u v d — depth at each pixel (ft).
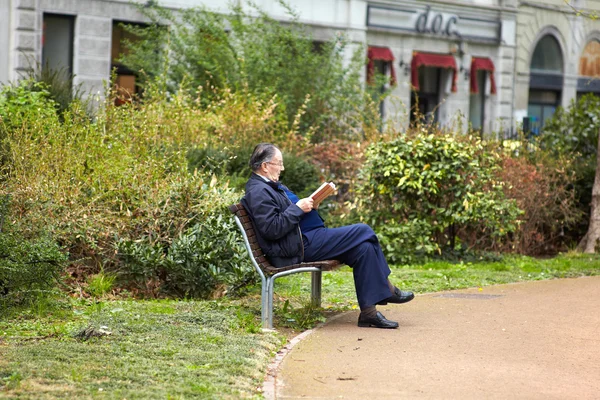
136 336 20.57
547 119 53.93
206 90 58.70
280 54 61.52
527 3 103.09
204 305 25.26
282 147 47.16
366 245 23.43
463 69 97.96
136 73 68.54
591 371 19.12
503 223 39.93
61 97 45.70
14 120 35.58
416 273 34.27
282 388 17.25
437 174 37.32
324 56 65.51
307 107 58.75
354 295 28.81
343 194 45.60
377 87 68.90
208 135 43.73
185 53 61.93
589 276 35.65
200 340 20.38
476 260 39.11
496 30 100.48
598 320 24.91
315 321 24.03
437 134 41.52
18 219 26.43
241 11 66.95
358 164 44.55
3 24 68.44
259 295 27.35
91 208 28.60
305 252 23.49
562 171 45.47
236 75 58.34
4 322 21.94
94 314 22.98
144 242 28.22
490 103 101.30
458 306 26.94
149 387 16.37
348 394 16.90
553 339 22.22
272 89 55.11
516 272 35.88
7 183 28.55
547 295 29.55
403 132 45.73
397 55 92.12
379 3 89.40
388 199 39.42
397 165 37.99
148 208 28.55
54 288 25.32
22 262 23.50
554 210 45.47
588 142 52.13
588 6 110.22
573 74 109.91
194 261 27.04
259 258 22.97
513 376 18.51
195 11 66.80
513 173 42.98
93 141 31.89
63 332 20.94
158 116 41.37
